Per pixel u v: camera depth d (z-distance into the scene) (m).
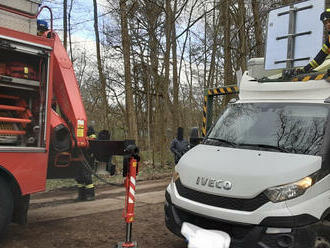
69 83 6.12
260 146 4.49
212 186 4.11
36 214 6.68
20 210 5.07
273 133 4.57
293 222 3.62
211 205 4.07
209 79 19.47
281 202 3.71
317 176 3.87
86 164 5.88
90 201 8.00
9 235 5.32
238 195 3.88
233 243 3.86
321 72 4.70
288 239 3.63
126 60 13.80
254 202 3.81
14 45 4.67
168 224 4.63
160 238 5.46
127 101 13.99
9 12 4.87
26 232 5.50
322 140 4.15
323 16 4.60
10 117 4.94
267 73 6.23
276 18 5.55
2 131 4.73
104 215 6.72
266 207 3.73
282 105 4.86
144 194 9.09
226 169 4.14
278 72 6.05
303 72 4.96
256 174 3.90
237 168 4.09
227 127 5.12
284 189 3.74
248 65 6.50
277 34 5.50
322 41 4.91
